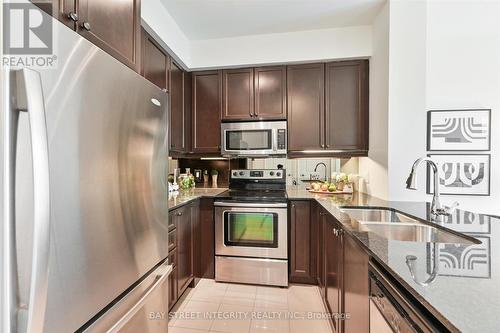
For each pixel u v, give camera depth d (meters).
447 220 1.46
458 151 2.25
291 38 2.55
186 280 2.21
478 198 2.23
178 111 2.51
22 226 0.59
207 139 2.76
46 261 0.61
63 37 0.70
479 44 2.23
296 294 2.26
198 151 2.77
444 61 2.28
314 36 2.51
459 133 2.24
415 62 2.01
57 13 0.84
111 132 0.89
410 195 2.04
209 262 2.54
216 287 2.39
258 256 2.42
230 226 2.46
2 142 0.56
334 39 2.48
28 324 0.58
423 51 2.01
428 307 0.57
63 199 0.70
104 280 0.86
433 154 2.28
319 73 2.58
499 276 0.70
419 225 1.52
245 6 2.11
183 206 2.15
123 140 0.96
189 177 3.03
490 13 2.20
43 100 0.61
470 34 2.24
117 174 0.93
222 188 3.08
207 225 2.54
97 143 0.83
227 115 2.72
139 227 1.06
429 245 0.98
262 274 2.42
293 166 3.21
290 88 2.62
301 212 2.42
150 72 1.98
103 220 0.86
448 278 0.69
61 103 0.69
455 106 2.27
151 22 1.89
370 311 1.00
